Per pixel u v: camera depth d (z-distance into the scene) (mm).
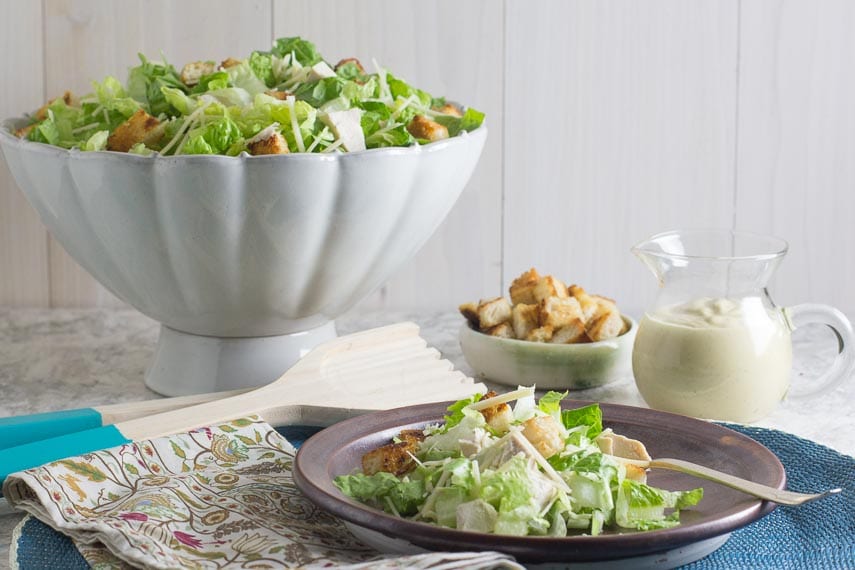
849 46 1462
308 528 1031
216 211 1142
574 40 1462
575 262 1500
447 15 1455
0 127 1241
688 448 1077
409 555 974
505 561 950
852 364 1219
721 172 1484
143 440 1105
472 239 1498
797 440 1129
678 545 959
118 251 1181
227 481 1075
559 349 1244
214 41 1455
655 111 1474
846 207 1489
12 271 1486
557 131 1477
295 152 1165
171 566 967
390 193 1169
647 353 1200
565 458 1020
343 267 1196
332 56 1459
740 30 1460
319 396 1187
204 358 1244
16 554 1013
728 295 1199
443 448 1048
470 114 1276
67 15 1444
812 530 1038
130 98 1248
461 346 1289
